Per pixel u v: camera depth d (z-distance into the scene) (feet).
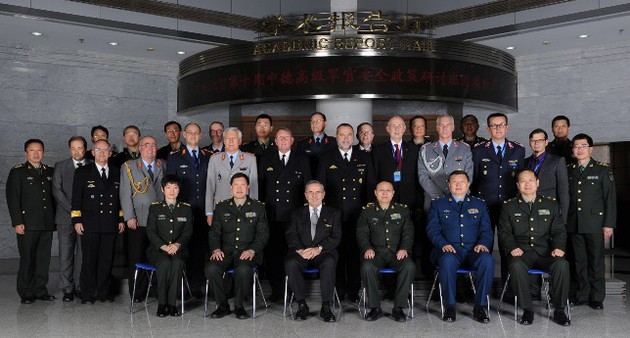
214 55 33.06
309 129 35.91
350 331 17.47
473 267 18.98
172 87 36.47
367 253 19.34
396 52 31.19
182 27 30.99
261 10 32.40
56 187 22.31
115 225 21.89
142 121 35.58
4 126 31.96
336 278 21.57
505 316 19.24
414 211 21.79
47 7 27.50
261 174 22.18
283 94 31.63
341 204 21.42
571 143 22.91
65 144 33.58
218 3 31.63
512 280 18.53
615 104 32.40
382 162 21.81
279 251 21.76
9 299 22.44
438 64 31.58
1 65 31.86
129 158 24.06
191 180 22.02
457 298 21.25
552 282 18.45
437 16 31.40
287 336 16.89
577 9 27.86
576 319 18.84
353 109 31.63
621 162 34.81
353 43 31.19
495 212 21.12
